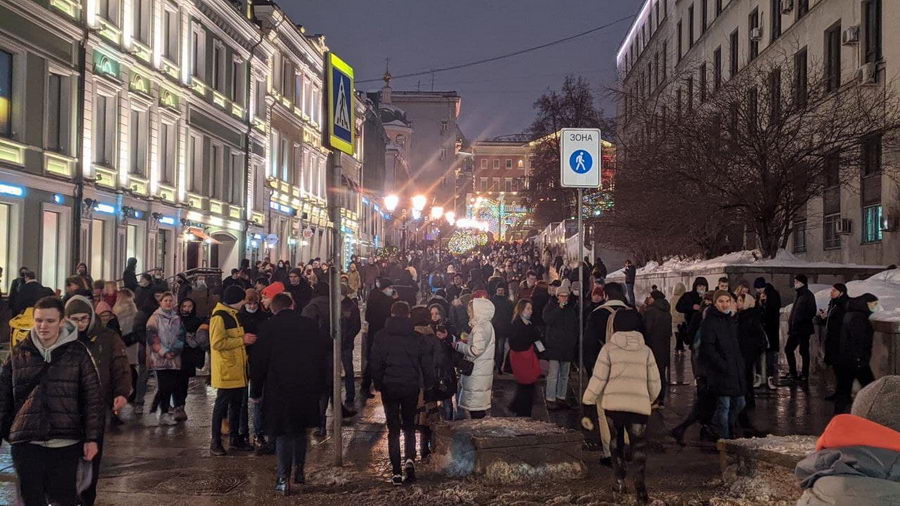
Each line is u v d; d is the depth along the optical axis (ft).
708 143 79.25
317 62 178.60
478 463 28.73
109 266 90.27
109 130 91.35
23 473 19.07
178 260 108.37
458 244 244.63
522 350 38.63
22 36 74.08
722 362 34.32
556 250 190.49
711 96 84.99
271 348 27.63
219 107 122.42
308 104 174.91
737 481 27.53
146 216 99.30
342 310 44.11
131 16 94.27
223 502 26.16
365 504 26.04
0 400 19.33
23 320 31.42
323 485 28.40
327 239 188.65
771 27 118.32
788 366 61.21
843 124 76.18
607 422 29.48
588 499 26.40
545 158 208.74
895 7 80.79
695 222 86.38
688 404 45.73
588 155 36.99
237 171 132.36
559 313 44.45
